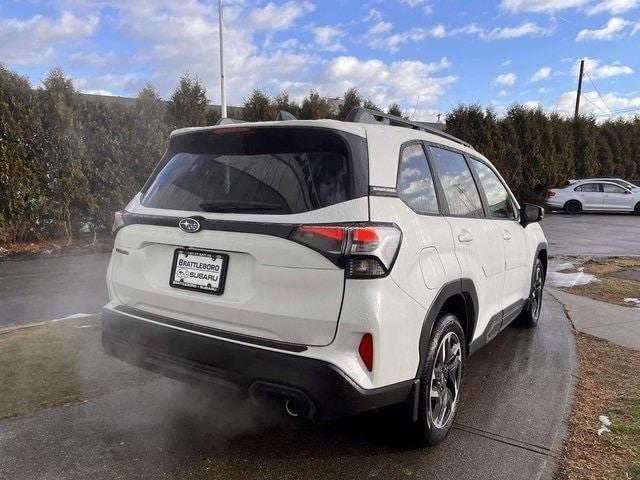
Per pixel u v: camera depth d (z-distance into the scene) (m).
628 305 7.16
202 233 2.88
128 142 12.88
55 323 5.48
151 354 3.09
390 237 2.68
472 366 4.68
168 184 3.25
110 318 3.26
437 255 3.15
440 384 3.21
